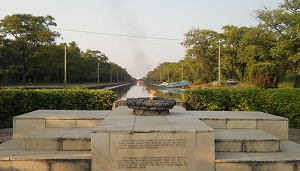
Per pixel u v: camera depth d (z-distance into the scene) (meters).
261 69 22.75
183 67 67.25
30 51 41.84
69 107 10.69
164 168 5.10
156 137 5.09
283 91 10.08
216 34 52.94
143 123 5.76
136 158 5.08
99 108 10.88
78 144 5.75
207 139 5.12
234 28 47.88
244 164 5.14
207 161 5.13
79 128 6.78
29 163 5.13
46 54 42.16
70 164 5.12
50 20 43.50
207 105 11.20
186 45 53.94
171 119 6.27
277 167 5.15
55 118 6.89
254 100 10.52
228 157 5.32
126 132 5.07
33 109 10.26
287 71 34.03
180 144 5.10
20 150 5.71
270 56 32.81
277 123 6.92
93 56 83.12
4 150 5.70
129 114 7.07
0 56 41.34
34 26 41.25
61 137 5.77
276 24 31.30
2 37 39.72
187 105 11.38
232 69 52.12
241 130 6.73
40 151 5.62
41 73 55.59
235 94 10.89
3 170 5.12
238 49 46.56
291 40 28.62
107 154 5.08
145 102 6.83
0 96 9.66
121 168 5.09
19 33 40.09
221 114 7.75
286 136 6.89
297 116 9.67
